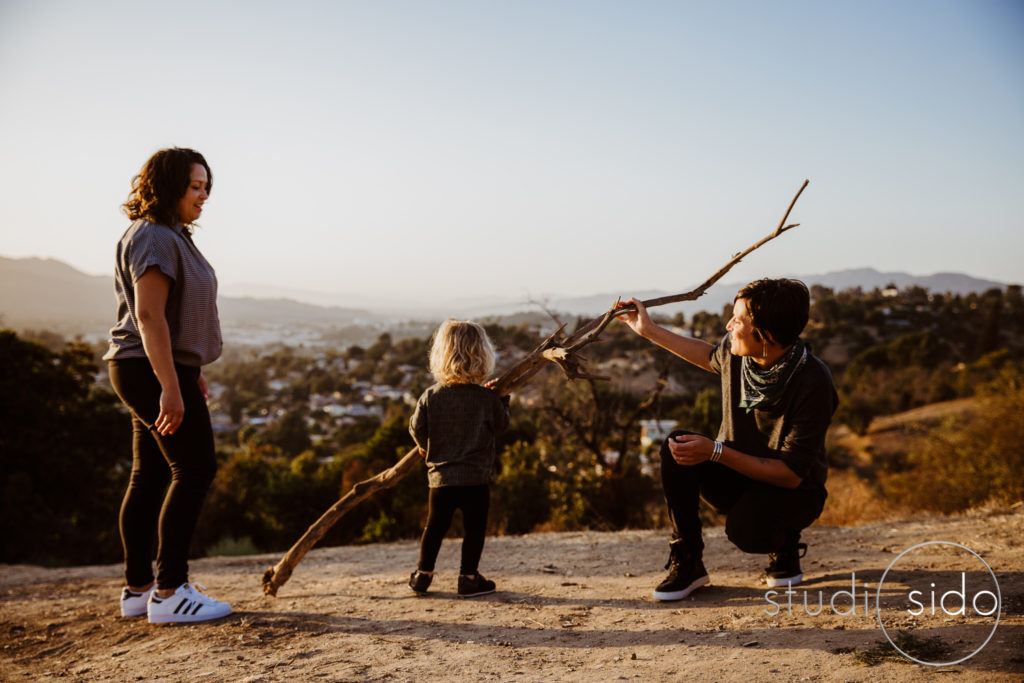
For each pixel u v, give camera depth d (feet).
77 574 16.01
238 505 67.46
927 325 338.13
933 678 5.40
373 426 161.48
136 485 9.87
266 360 579.89
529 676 6.66
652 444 45.68
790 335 7.89
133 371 8.92
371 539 47.44
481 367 9.95
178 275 8.91
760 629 7.52
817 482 8.62
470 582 10.32
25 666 8.30
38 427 55.62
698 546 9.39
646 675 6.38
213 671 7.37
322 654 7.79
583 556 13.53
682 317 212.43
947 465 40.91
